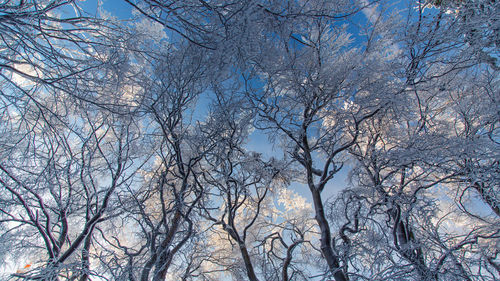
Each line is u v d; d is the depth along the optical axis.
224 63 3.48
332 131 6.12
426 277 3.98
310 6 3.62
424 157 4.74
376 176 5.64
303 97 5.34
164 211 5.14
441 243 4.48
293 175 6.94
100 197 5.33
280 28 3.37
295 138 6.13
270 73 4.62
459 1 4.47
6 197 4.40
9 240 4.53
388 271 4.05
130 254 4.70
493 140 5.39
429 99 5.77
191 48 3.90
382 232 4.71
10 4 2.60
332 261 4.55
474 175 4.67
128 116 4.32
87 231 4.43
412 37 4.73
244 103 5.25
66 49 3.43
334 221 5.37
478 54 4.72
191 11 3.11
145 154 5.54
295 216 7.60
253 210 7.67
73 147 5.43
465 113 6.12
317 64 5.30
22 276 3.26
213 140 5.55
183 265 5.95
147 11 3.09
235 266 6.72
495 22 4.05
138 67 4.10
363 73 4.63
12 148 3.70
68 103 4.03
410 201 4.87
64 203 5.15
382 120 6.20
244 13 2.90
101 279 4.11
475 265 4.45
